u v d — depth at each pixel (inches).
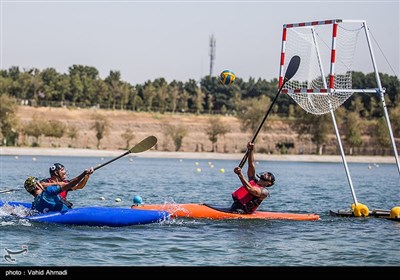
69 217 571.5
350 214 721.0
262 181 657.6
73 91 4756.4
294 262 473.1
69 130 3607.3
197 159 3181.6
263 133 4045.3
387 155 3713.1
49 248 488.1
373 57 721.6
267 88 5876.0
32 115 3907.5
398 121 3499.0
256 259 477.7
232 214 645.3
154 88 5068.9
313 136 3791.8
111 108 4650.6
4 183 1131.9
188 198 953.5
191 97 5201.8
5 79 4694.9
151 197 943.7
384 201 1003.3
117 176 1469.0
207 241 535.8
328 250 519.8
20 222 569.9
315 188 1255.5
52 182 601.6
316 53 754.8
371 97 4362.7
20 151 2962.6
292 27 757.9
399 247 541.6
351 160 3324.3
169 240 533.3
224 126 3850.9
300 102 766.5
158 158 3127.5
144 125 4062.5
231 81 717.3
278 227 615.2
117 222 580.1
